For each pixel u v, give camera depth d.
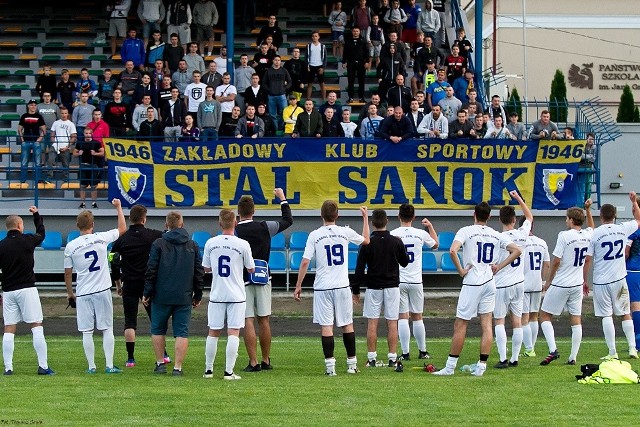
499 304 35.41
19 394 29.31
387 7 74.44
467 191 59.31
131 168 58.50
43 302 53.59
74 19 80.12
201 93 63.06
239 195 59.00
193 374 33.72
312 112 60.12
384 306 35.81
